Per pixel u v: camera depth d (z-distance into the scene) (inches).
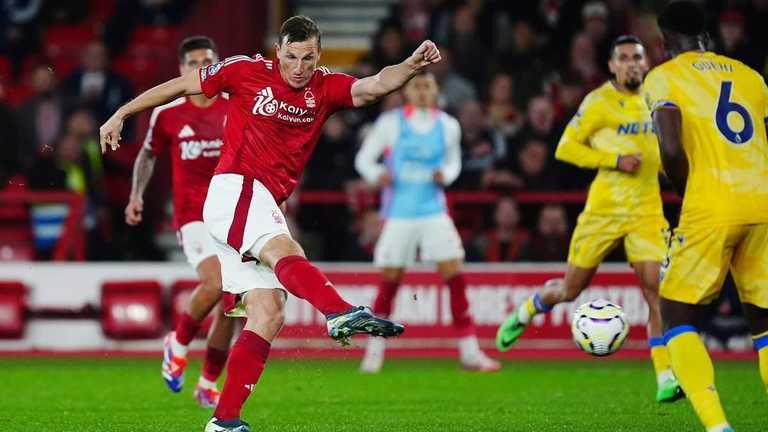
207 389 1222.3
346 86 929.5
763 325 914.7
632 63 1252.5
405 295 1808.6
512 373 1590.8
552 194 1920.5
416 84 1615.4
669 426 1077.1
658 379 1226.6
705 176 891.4
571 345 1797.5
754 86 914.1
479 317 1807.3
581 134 1270.9
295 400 1300.4
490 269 1809.8
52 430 1056.8
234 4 2551.7
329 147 2092.8
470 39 2281.0
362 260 1953.7
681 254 898.7
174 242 2202.3
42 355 1797.5
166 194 2236.7
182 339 1229.7
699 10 936.3
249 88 920.3
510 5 2327.8
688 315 904.3
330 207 2065.7
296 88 917.8
